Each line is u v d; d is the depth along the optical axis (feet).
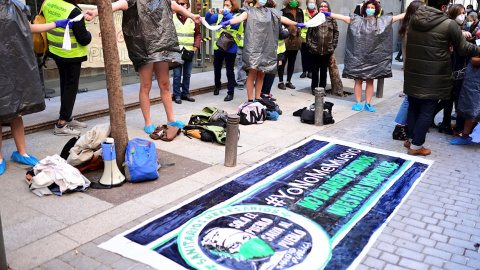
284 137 21.62
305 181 16.55
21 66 15.87
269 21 24.36
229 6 26.73
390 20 26.00
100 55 27.45
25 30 15.90
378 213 14.25
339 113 26.53
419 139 19.21
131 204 14.32
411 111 19.81
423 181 16.88
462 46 17.60
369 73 26.40
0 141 16.21
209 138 20.42
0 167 16.25
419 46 17.81
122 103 15.66
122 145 15.94
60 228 12.76
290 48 31.30
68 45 17.39
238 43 26.81
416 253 12.06
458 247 12.42
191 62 27.12
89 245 11.98
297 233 12.85
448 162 18.88
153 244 12.07
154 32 19.80
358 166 18.21
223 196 15.06
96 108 23.88
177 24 25.95
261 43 24.35
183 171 17.08
